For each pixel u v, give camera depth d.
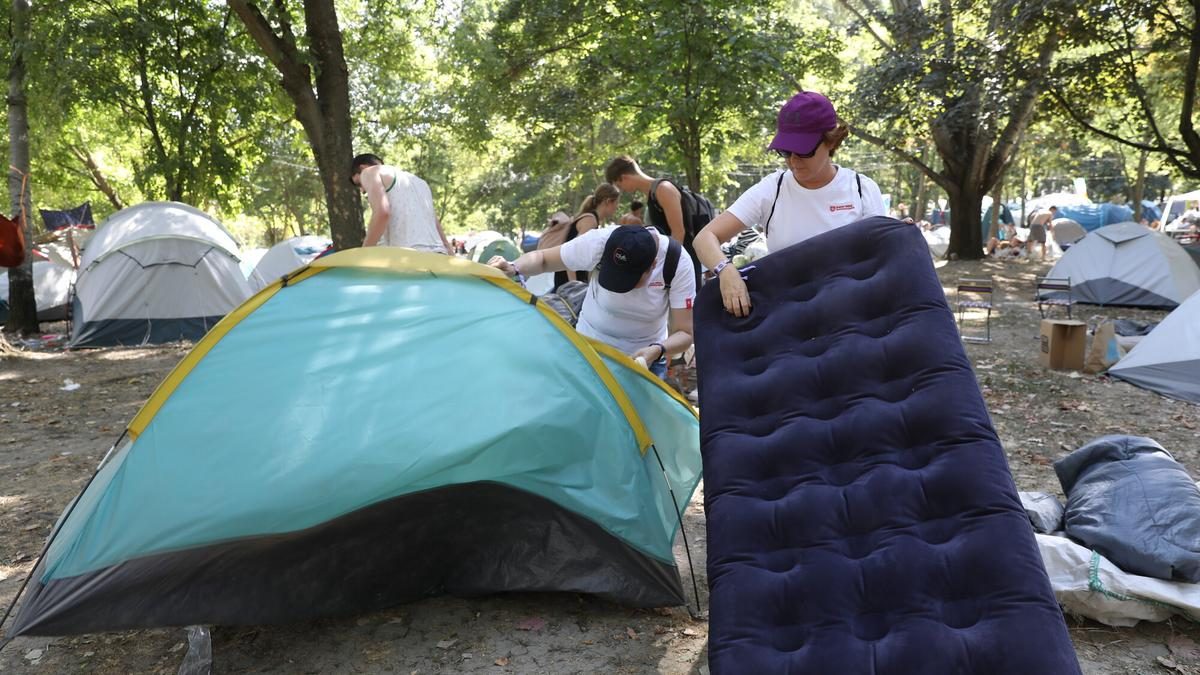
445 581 4.06
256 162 19.34
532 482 3.46
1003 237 38.97
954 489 2.73
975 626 2.50
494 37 21.02
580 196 42.53
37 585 3.13
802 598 2.67
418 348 3.56
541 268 4.64
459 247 35.31
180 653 3.64
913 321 3.07
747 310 3.29
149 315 12.82
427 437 3.28
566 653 3.57
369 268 3.85
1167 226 38.94
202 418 3.28
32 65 13.98
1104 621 3.62
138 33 14.53
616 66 17.81
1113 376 8.47
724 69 13.65
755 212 3.51
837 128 3.28
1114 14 14.77
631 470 3.70
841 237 3.30
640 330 4.61
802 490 2.88
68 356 11.82
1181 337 8.07
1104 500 3.96
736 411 3.12
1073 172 58.69
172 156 15.76
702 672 3.40
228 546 3.19
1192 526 3.68
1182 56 17.88
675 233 6.41
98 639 3.77
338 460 3.17
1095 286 14.44
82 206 26.28
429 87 26.20
